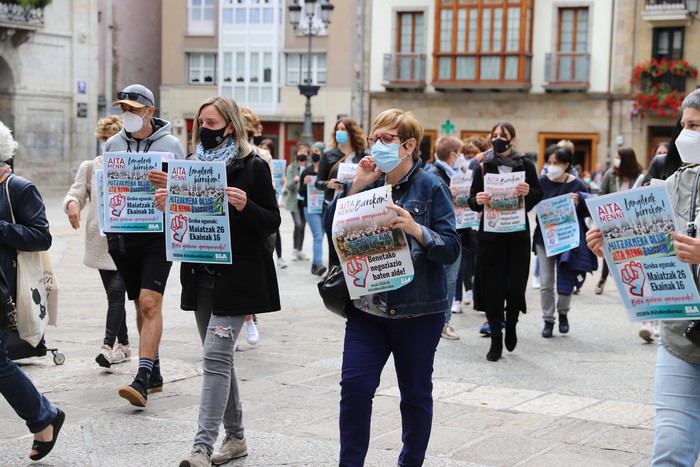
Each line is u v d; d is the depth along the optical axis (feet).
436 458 18.01
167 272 21.16
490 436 19.62
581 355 29.09
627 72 119.03
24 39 117.19
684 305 12.48
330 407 21.80
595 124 121.29
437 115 128.98
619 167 42.04
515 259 27.53
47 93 122.11
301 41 141.49
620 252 12.89
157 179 20.40
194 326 32.60
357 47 132.16
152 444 18.56
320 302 38.93
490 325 27.91
